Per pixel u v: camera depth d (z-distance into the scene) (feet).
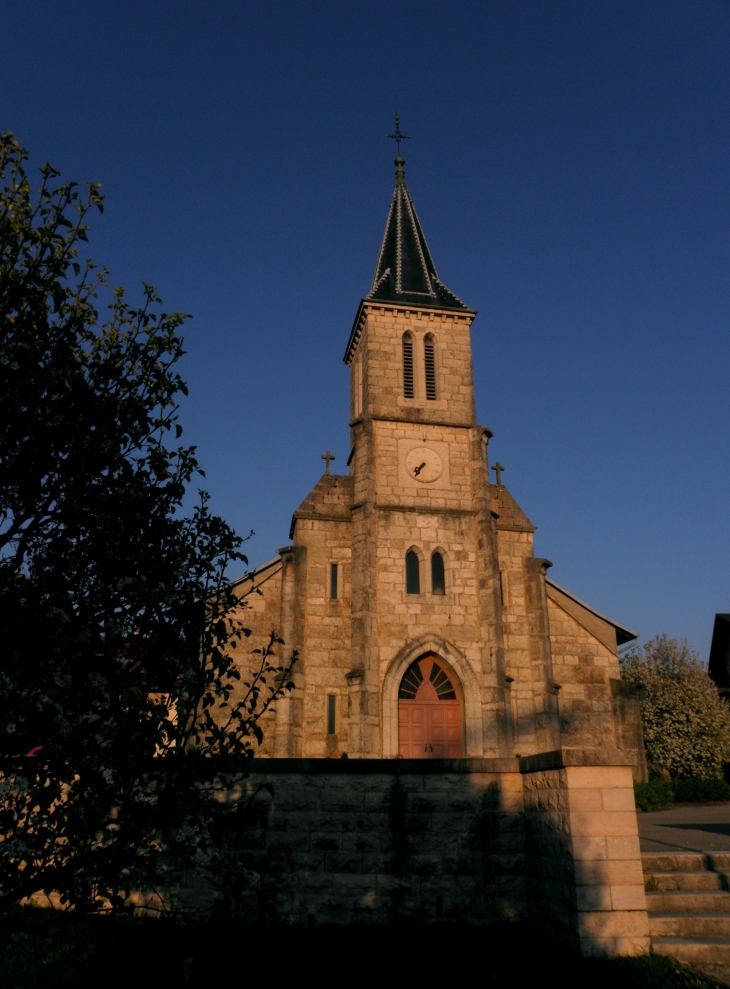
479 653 80.12
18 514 20.51
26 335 21.30
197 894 32.45
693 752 108.17
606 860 28.58
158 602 19.94
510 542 88.12
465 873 33.19
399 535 83.66
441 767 34.55
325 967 27.61
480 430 89.30
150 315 23.39
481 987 25.85
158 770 19.20
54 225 22.16
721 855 34.09
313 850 33.35
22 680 17.87
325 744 76.02
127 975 26.08
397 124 118.01
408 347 94.48
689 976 25.18
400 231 106.42
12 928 18.85
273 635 22.49
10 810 18.15
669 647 134.21
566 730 81.35
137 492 20.16
